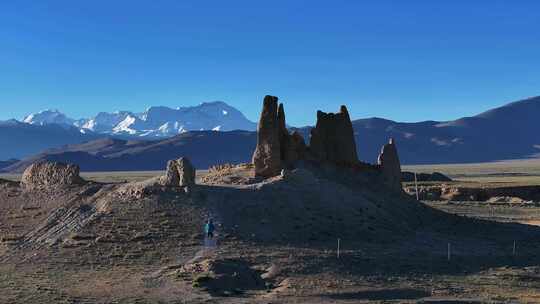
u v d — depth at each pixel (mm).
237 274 34281
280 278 34844
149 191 47781
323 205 49406
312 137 62344
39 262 38750
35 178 53812
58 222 45906
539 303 30875
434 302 30297
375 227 48875
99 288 32281
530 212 82500
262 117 55531
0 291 31625
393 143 64000
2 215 48969
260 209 46719
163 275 34688
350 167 61969
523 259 43938
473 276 37625
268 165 54938
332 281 34188
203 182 55438
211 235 40125
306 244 42406
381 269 37594
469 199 104312
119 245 40875
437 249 45219
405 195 63031
